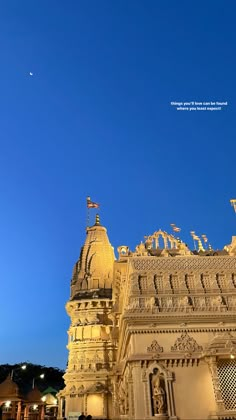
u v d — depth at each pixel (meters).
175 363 30.05
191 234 50.78
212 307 32.81
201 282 34.53
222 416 27.73
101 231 74.62
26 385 121.31
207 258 35.91
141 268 34.91
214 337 31.28
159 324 31.67
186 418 28.03
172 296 33.34
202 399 28.80
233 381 29.64
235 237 41.75
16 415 43.38
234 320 32.16
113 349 58.34
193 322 31.89
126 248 43.53
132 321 31.47
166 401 28.42
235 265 35.66
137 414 28.22
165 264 35.28
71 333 65.19
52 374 129.38
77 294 66.25
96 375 56.41
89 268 69.12
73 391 55.62
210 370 29.67
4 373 122.00
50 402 72.31
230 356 29.59
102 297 63.84
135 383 29.25
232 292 34.00
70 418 42.84
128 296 34.59
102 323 61.38
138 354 30.06
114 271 43.41
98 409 53.91
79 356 59.34
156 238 44.94
